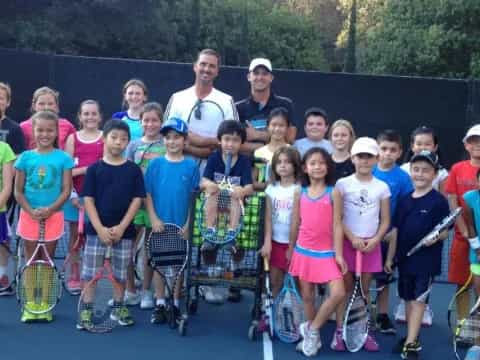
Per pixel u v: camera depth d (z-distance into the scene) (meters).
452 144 14.54
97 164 5.27
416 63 22.25
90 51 26.14
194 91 6.05
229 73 13.88
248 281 5.18
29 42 23.55
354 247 5.04
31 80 13.95
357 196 5.06
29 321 5.27
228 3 33.22
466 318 4.77
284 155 5.22
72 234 6.09
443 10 22.05
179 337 5.13
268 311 5.08
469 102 14.39
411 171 5.11
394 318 5.84
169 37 27.39
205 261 5.22
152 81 14.07
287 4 46.06
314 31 37.12
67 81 13.99
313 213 4.97
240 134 5.34
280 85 14.41
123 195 5.20
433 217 4.98
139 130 6.39
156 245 5.27
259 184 5.62
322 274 4.91
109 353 4.75
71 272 6.06
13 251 6.69
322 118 6.03
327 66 37.44
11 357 4.61
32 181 5.31
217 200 5.18
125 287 5.50
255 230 5.23
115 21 25.53
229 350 4.91
